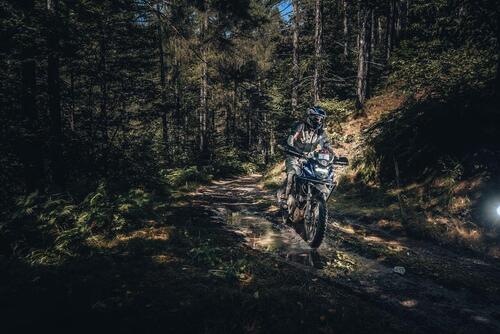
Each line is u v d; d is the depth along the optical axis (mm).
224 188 13227
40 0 9422
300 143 6035
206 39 18484
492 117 7371
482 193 6379
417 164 8430
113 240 5465
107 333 2963
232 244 5578
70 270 4254
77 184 8273
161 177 11484
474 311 3758
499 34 7797
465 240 5852
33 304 3410
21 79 7980
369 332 3207
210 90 24891
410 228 6480
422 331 3330
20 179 7703
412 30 12320
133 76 10906
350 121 14203
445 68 9805
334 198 9508
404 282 4445
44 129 8094
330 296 3896
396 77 11992
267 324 3193
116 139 10883
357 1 17422
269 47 23766
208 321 3152
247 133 37469
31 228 5816
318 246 5598
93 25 9555
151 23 14250
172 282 3951
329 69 21156
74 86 10562
